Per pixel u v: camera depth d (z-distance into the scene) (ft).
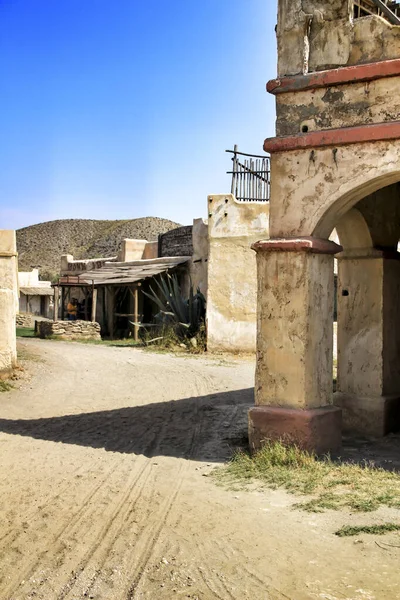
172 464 25.53
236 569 15.08
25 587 14.62
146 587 14.42
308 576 14.51
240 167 66.49
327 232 26.07
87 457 26.96
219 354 63.93
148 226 286.66
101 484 22.84
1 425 33.58
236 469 23.72
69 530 18.22
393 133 23.45
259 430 25.21
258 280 25.61
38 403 39.91
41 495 21.65
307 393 24.82
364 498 19.52
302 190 25.30
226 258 64.23
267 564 15.28
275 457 23.91
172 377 50.01
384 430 29.55
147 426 33.22
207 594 13.92
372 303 30.25
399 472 22.91
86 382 47.96
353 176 24.36
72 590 14.40
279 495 20.51
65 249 298.76
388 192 31.22
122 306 94.99
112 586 14.53
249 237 63.52
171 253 86.79
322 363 25.66
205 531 17.67
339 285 31.17
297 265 24.91
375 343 30.14
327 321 25.93
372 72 23.93
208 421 34.14
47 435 31.30
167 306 74.59
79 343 76.54
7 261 56.95
